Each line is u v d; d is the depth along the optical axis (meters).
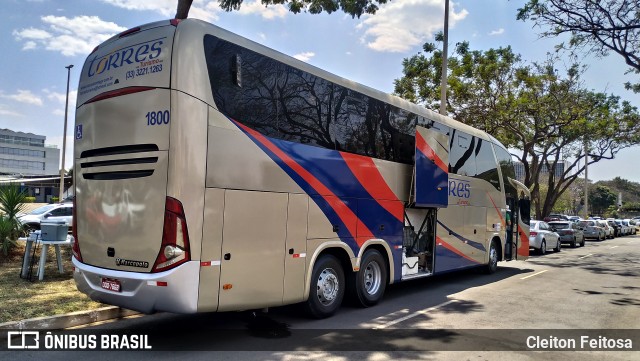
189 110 5.27
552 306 8.60
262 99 6.16
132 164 5.55
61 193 35.97
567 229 25.06
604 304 8.89
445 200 9.88
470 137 11.62
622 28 14.70
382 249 8.48
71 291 7.91
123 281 5.47
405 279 9.01
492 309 8.22
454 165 10.77
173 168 5.19
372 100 8.33
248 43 6.10
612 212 85.75
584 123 26.55
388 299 9.01
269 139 6.19
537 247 19.48
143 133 5.47
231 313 7.52
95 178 6.02
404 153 9.10
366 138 8.09
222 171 5.54
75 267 6.18
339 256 7.68
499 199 13.12
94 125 6.05
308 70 7.00
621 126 32.59
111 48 6.06
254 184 5.91
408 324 7.01
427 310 8.04
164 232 5.19
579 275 13.04
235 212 5.65
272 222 6.13
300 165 6.64
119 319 7.04
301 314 7.34
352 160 7.69
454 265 10.63
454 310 8.08
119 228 5.63
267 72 6.29
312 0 12.10
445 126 10.49
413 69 23.44
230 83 5.75
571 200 79.62
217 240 5.43
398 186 8.84
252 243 5.84
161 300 5.17
